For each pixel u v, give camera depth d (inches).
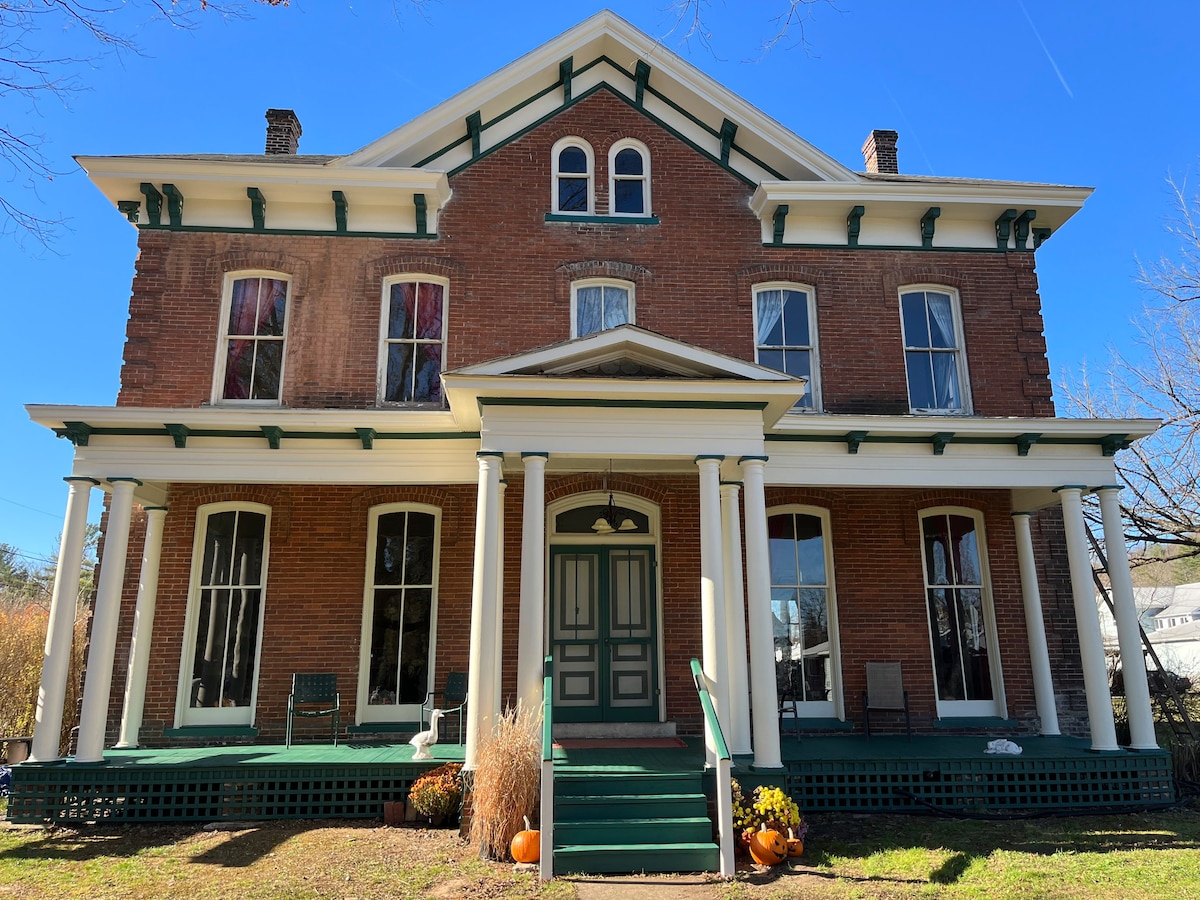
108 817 361.1
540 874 285.9
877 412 486.0
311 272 478.9
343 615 444.1
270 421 396.2
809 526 484.1
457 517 454.6
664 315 491.2
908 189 495.5
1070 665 474.6
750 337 492.4
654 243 501.4
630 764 345.1
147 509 442.0
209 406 457.4
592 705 445.4
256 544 458.6
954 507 486.0
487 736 331.9
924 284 510.6
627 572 464.8
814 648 467.8
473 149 503.8
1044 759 390.6
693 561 459.2
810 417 419.8
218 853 315.9
